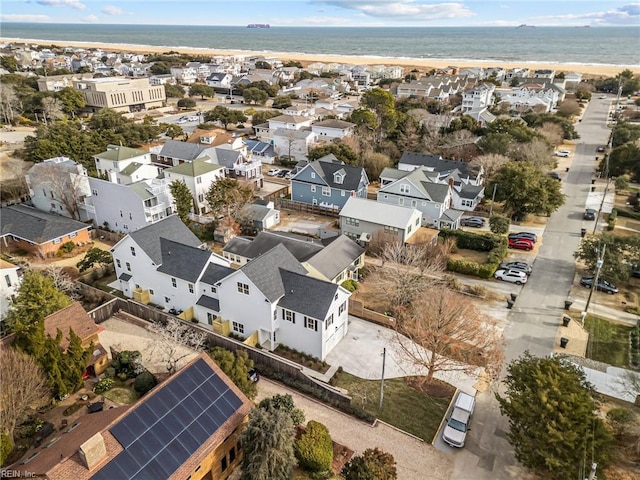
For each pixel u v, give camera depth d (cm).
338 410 3006
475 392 3219
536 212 6081
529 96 12888
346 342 3747
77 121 11000
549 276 4781
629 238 4616
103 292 4259
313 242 4881
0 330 3684
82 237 5431
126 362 3288
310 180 6650
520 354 3594
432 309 3284
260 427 2255
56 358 2859
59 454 2075
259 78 17312
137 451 2019
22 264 4844
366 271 4781
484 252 5325
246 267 3534
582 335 3825
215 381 2466
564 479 2261
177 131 10656
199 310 3966
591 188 7256
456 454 2695
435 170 7281
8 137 9812
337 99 15250
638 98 13838
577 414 2327
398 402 3119
